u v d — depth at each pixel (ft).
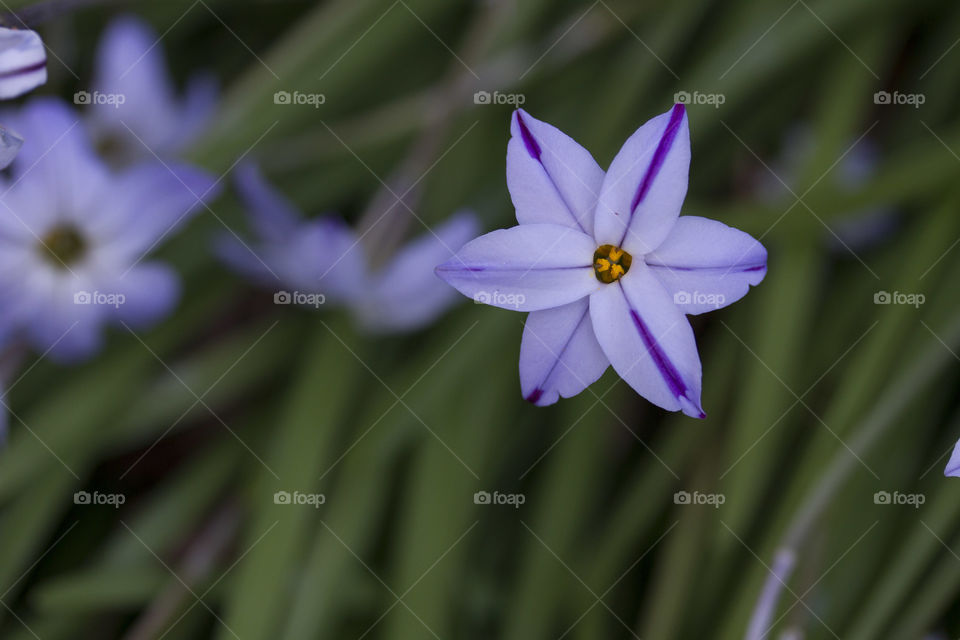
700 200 1.52
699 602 1.31
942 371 1.33
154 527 1.36
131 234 1.28
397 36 1.40
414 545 1.31
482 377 1.36
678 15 1.45
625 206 1.02
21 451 1.31
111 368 1.33
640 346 1.02
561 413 1.38
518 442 1.41
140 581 1.33
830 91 1.42
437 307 1.30
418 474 1.33
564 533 1.33
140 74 1.38
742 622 1.27
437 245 1.26
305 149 1.39
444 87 1.39
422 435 1.34
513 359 1.36
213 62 1.63
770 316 1.34
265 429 1.42
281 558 1.28
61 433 1.31
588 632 1.33
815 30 1.38
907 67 1.55
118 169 1.43
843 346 1.39
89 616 1.36
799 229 1.36
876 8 1.39
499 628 1.38
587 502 1.34
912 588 1.30
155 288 1.28
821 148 1.38
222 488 1.43
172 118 1.43
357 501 1.32
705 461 1.35
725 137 1.49
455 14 1.57
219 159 1.34
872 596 1.26
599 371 1.03
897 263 1.40
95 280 1.28
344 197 1.50
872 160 1.54
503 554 1.43
